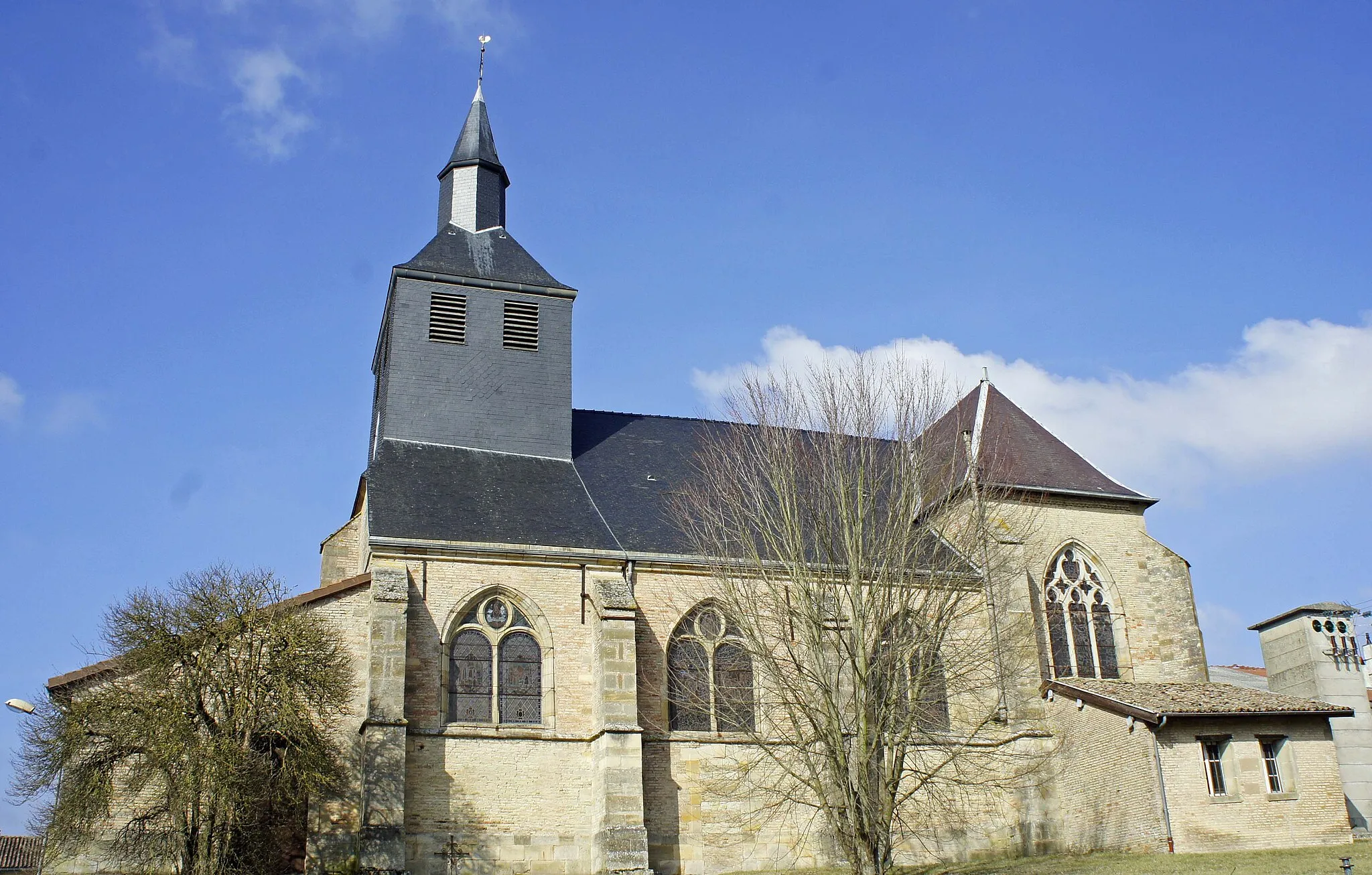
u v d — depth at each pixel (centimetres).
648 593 3419
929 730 3416
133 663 2791
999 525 3734
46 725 2758
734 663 3438
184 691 2772
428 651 3180
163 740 2661
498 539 3378
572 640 3316
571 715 3234
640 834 3033
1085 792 3409
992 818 3444
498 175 4397
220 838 2714
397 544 3228
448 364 3916
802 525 3138
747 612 3209
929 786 3350
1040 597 3847
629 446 4134
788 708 2922
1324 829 3203
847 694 3059
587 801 3167
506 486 3697
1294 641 3816
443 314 3969
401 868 2862
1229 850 3127
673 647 3403
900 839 3325
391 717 2978
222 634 2822
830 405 3278
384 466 3609
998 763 3469
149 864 2747
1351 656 3756
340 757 3067
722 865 3195
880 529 3086
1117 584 3978
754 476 3272
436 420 3834
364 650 3191
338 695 2948
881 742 2792
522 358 4006
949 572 3209
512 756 3144
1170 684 3619
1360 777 3622
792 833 3262
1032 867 3034
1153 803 3172
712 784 3253
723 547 3275
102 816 2777
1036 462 4075
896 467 3169
